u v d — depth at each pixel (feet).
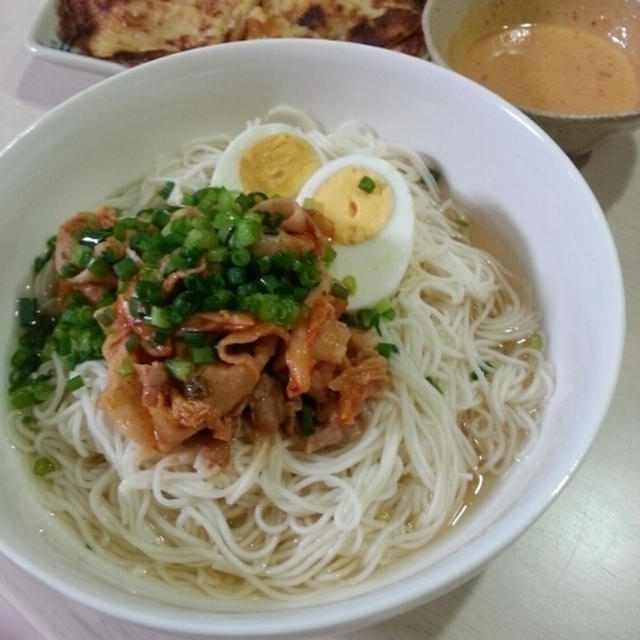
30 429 0.82
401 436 0.80
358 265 0.86
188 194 0.90
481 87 0.87
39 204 0.87
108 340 0.74
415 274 0.90
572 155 1.01
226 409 0.72
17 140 0.83
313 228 0.80
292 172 0.94
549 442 0.72
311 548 0.75
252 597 0.73
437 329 0.87
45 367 0.84
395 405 0.81
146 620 0.55
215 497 0.76
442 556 0.68
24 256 0.86
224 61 0.92
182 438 0.72
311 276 0.75
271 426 0.75
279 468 0.78
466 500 0.79
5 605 0.78
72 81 1.17
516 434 0.82
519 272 0.91
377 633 0.70
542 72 1.08
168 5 1.19
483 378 0.85
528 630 0.71
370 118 0.97
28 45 1.14
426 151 0.97
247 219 0.73
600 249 0.75
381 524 0.77
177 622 0.55
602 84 1.06
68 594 0.58
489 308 0.92
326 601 0.69
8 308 0.84
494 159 0.89
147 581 0.71
